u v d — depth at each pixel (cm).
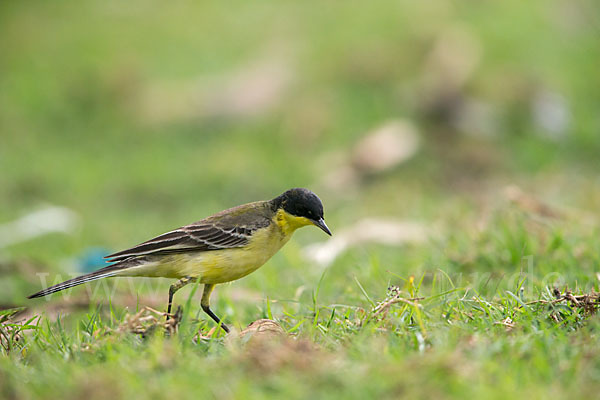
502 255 945
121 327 664
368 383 529
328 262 1098
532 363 565
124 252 793
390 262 1025
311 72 2162
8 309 845
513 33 2208
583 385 529
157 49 2402
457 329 638
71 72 2344
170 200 1816
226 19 2508
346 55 2186
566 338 609
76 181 1895
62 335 686
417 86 2005
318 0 2502
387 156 1805
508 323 666
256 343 615
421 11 2320
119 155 2023
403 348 609
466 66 2005
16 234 1600
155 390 539
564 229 1005
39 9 2705
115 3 2703
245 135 2017
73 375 578
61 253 1384
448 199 1590
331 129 1969
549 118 1908
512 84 1989
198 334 695
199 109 2112
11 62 2428
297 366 557
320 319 746
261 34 2402
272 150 1950
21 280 1130
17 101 2239
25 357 679
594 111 1959
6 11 2689
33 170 1948
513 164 1802
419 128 1917
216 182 1848
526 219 1051
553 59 2123
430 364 541
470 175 1775
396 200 1625
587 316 672
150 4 2655
